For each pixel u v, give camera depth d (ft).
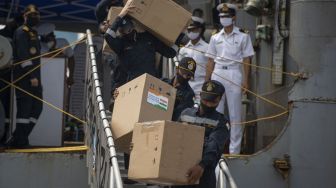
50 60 152.46
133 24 116.06
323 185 131.85
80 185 135.33
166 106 101.81
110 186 92.84
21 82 139.44
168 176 89.76
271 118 144.77
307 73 134.41
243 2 162.91
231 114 137.28
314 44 134.82
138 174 92.02
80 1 191.93
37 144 150.71
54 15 197.98
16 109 143.33
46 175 134.92
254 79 151.84
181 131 90.58
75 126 179.01
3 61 136.26
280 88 142.31
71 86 182.80
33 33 140.05
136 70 116.06
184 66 106.52
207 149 92.63
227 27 138.31
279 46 139.64
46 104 151.23
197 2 173.47
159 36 116.37
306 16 135.54
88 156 130.11
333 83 133.80
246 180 131.85
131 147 93.81
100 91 112.47
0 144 143.84
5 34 148.77
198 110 96.37
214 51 139.44
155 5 115.55
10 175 134.21
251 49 137.80
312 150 132.46
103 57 157.89
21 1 189.88
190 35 142.61
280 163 131.75
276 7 141.49
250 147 149.48
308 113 133.39
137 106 100.58
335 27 134.51
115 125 103.71
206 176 94.32
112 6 129.59
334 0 134.62
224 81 137.49
